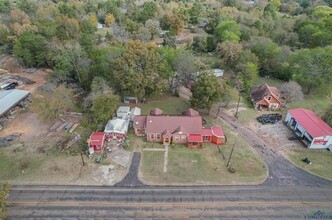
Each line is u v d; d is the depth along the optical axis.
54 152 50.22
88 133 55.44
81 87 72.75
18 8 126.25
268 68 83.69
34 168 46.47
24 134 55.47
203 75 61.75
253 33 96.62
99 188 43.00
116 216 38.41
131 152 50.72
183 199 41.22
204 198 41.47
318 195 42.25
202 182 44.34
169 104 67.00
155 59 63.12
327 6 126.75
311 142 51.97
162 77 65.31
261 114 63.84
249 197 41.72
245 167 47.50
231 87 66.50
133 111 60.59
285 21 106.94
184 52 74.25
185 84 72.81
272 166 47.94
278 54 81.56
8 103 62.41
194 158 49.41
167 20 115.38
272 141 54.44
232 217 38.44
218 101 59.88
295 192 42.72
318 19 106.19
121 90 65.31
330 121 57.03
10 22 110.50
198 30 118.94
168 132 52.41
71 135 54.50
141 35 99.19
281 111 65.31
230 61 81.69
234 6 147.00
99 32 113.38
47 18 107.69
